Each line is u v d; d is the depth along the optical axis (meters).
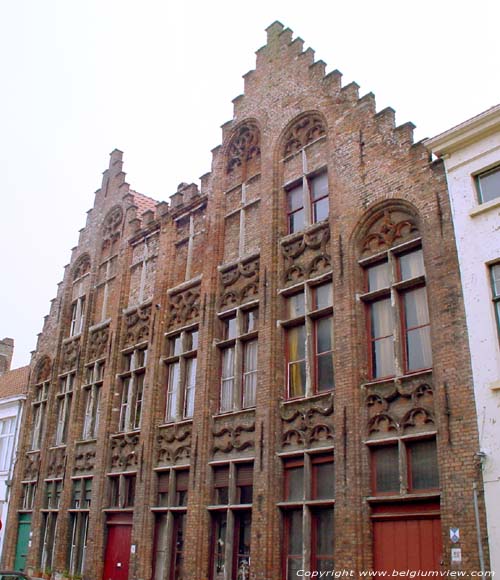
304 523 15.40
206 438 18.83
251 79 22.52
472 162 14.49
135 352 23.45
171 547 18.95
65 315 29.17
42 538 25.23
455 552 12.31
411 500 13.59
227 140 22.64
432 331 14.16
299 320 17.61
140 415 22.22
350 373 15.46
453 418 13.14
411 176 15.80
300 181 19.28
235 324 19.67
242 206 21.00
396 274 15.68
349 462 14.76
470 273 13.75
